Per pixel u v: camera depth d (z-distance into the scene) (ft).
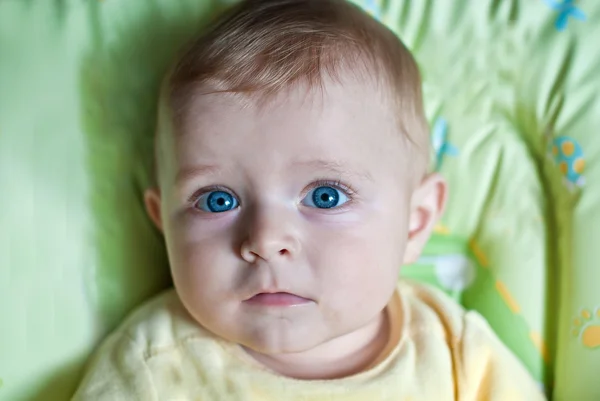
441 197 3.00
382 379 2.68
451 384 2.79
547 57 3.09
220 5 3.14
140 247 3.03
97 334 2.89
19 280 2.75
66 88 2.91
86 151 2.94
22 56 2.85
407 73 2.82
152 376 2.57
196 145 2.49
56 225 2.85
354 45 2.60
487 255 3.23
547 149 3.12
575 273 2.98
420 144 2.84
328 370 2.76
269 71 2.47
